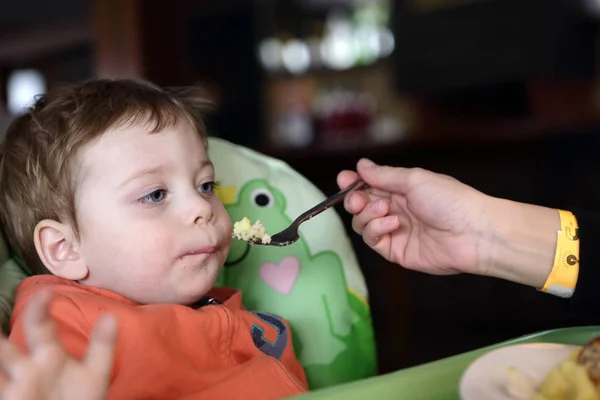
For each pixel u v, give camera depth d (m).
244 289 1.00
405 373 0.61
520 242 0.82
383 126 3.22
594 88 2.83
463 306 2.39
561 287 0.80
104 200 0.80
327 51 3.33
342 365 0.99
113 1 1.75
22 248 0.89
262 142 3.05
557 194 2.30
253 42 3.04
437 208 0.86
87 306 0.74
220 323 0.82
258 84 3.07
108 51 1.76
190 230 0.82
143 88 0.93
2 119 1.87
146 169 0.81
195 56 2.70
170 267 0.81
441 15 3.07
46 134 0.86
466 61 3.04
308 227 1.04
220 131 2.87
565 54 2.83
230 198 1.03
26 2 1.89
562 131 2.26
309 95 3.50
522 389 0.54
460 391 0.54
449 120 3.17
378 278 2.40
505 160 2.36
